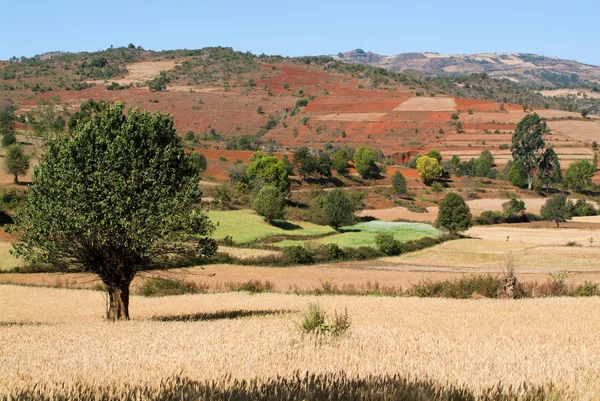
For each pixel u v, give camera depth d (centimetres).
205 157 12825
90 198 2425
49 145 2597
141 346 1459
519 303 3047
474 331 1830
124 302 2603
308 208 10500
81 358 1288
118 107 2630
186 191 2558
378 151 17625
